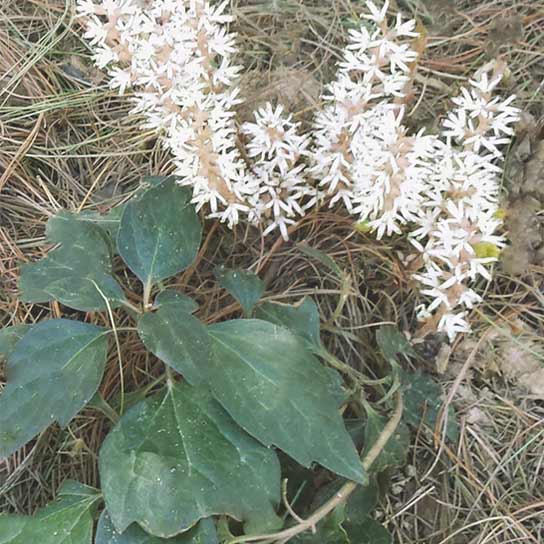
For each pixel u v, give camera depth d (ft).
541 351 0.74
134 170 0.84
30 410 0.57
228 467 0.55
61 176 0.83
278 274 0.78
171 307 0.60
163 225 0.66
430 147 0.58
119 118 0.86
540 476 0.70
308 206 0.68
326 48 0.89
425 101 0.83
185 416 0.58
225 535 0.56
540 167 0.77
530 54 0.87
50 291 0.62
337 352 0.74
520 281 0.76
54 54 0.90
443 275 0.61
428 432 0.70
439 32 0.88
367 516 0.62
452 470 0.70
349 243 0.77
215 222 0.75
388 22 0.90
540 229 0.76
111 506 0.53
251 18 0.92
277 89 0.84
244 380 0.58
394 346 0.68
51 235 0.67
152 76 0.61
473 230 0.58
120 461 0.55
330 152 0.64
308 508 0.64
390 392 0.65
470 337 0.74
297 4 0.92
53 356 0.60
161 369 0.71
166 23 0.63
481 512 0.68
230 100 0.64
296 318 0.67
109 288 0.63
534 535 0.67
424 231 0.63
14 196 0.82
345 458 0.56
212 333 0.60
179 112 0.62
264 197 0.67
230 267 0.78
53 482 0.68
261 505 0.54
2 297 0.75
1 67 0.88
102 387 0.70
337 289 0.76
